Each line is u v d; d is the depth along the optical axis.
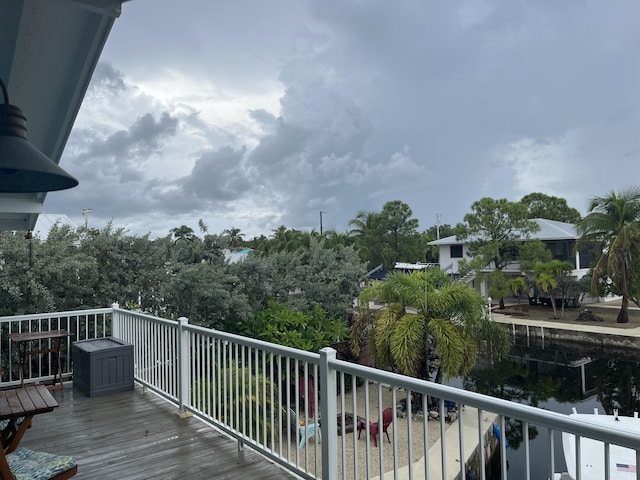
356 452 2.57
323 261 13.75
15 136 1.62
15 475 2.31
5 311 7.63
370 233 33.00
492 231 25.41
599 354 18.86
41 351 5.37
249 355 3.46
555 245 27.34
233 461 3.41
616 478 4.98
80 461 3.41
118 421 4.27
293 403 7.80
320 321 12.12
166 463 3.37
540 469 8.21
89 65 1.83
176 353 4.53
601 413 12.85
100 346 5.30
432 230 44.59
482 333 11.15
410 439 2.18
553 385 15.34
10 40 1.67
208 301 10.34
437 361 11.30
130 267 9.83
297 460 3.00
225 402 3.77
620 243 19.88
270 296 12.10
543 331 20.92
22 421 2.81
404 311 11.36
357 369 2.50
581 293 25.53
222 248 11.73
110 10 1.46
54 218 12.29
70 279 8.65
